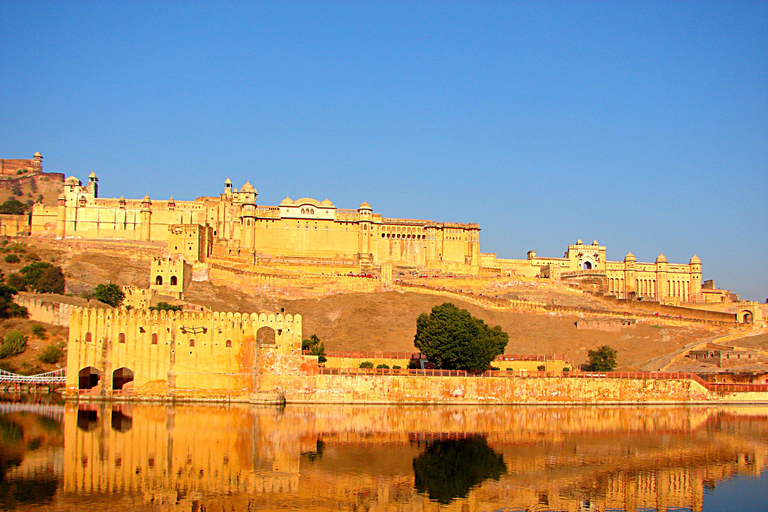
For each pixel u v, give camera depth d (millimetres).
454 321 107938
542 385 105688
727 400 112438
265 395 94688
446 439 79000
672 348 146875
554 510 56906
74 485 57062
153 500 54500
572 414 98750
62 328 121438
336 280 171125
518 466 69312
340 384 99500
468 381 102938
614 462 72062
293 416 87562
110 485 57469
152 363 95688
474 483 63188
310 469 64812
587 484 64250
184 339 96188
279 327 98625
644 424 92938
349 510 54875
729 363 131875
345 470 65062
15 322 122500
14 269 172250
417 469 66500
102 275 174000
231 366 96625
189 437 73812
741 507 58406
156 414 85625
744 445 80938
